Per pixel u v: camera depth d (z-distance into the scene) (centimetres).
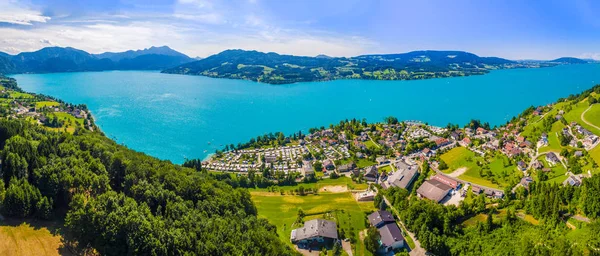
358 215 16200
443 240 13350
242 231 11600
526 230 13225
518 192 16438
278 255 11194
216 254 9912
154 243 9281
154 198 11819
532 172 19012
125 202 10538
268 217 16250
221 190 14438
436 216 14362
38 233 9994
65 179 11394
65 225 9994
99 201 10100
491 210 14950
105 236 9275
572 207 13612
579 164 18338
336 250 13238
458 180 19588
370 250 13462
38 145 13762
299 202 17938
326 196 18738
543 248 11194
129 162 13712
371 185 19925
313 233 13925
